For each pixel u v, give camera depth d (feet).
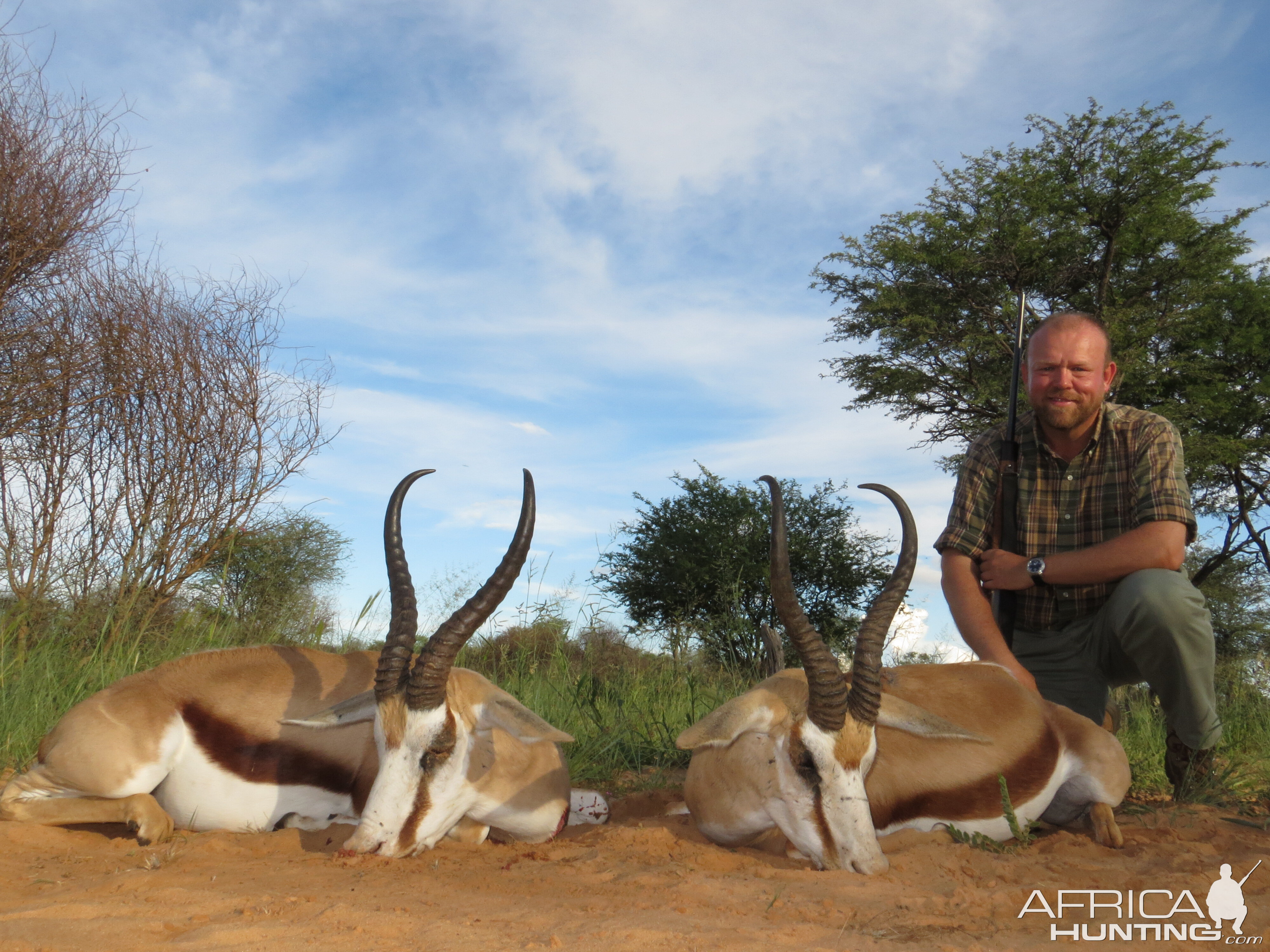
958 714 5.36
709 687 10.50
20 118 10.55
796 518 21.93
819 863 4.52
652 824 5.44
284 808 5.06
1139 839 5.05
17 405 10.19
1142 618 5.72
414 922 3.34
